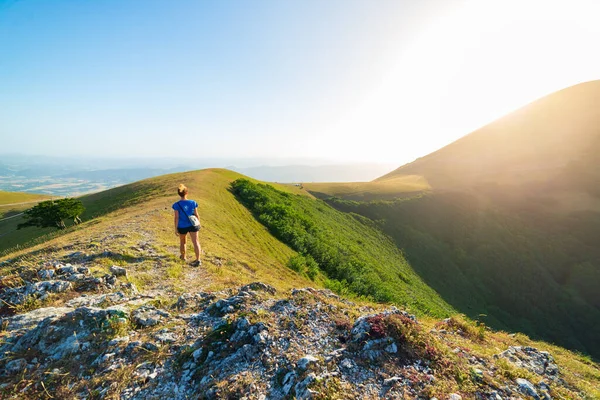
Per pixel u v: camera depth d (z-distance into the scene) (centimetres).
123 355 576
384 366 558
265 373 530
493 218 9169
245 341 609
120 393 493
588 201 9075
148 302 820
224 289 1019
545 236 8294
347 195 10888
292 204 6216
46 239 2394
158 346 604
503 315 6319
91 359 565
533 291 6762
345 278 3394
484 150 15100
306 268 2980
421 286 5803
